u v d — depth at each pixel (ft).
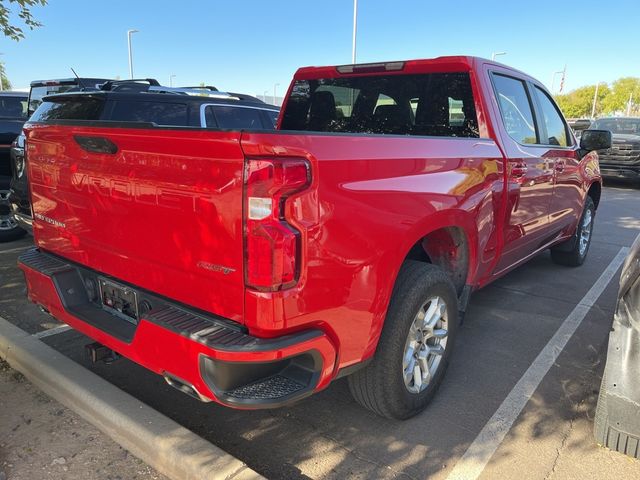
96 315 9.35
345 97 14.74
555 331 14.49
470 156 10.59
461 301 11.51
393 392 9.32
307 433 9.70
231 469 7.89
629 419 7.97
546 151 14.60
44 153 10.06
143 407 9.44
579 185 17.97
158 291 8.26
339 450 9.23
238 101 22.18
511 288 18.06
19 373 11.44
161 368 7.76
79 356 12.44
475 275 11.48
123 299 9.02
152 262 8.17
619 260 22.09
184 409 10.40
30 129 10.39
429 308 9.96
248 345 6.89
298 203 6.81
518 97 14.12
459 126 12.74
